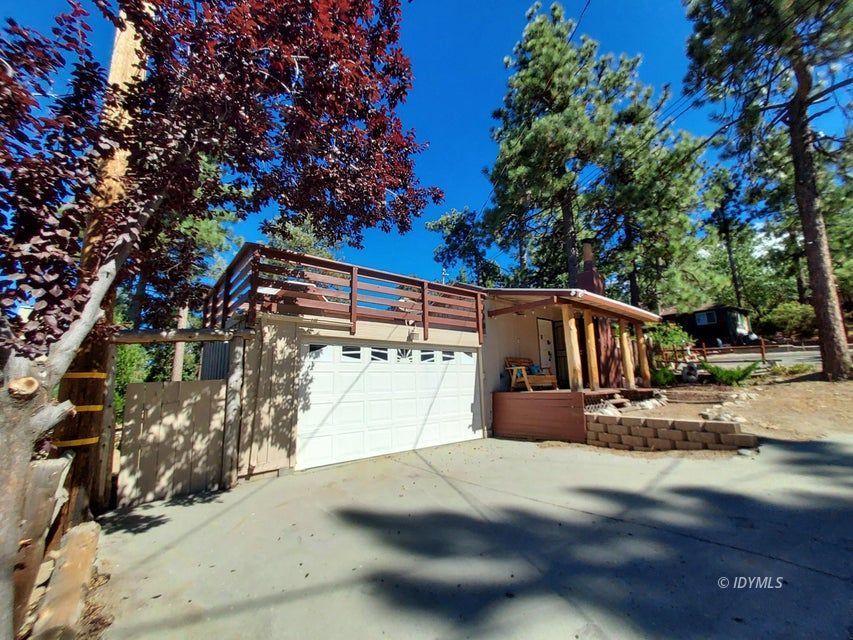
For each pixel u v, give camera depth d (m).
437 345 8.46
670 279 13.45
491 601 2.54
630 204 12.80
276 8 3.24
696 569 2.79
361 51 3.75
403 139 4.51
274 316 6.06
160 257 5.61
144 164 3.29
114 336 4.62
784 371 10.98
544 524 3.78
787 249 15.92
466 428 8.71
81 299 2.39
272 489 5.18
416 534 3.66
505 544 3.38
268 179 4.57
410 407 7.76
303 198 4.75
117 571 3.07
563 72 12.90
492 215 14.86
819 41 7.43
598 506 4.16
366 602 2.59
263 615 2.48
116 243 2.75
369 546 3.43
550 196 13.38
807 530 3.24
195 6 3.07
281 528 3.89
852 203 10.08
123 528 3.96
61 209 2.61
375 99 3.94
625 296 21.42
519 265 22.95
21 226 2.41
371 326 7.24
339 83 3.69
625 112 13.57
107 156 2.93
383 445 7.20
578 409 7.70
